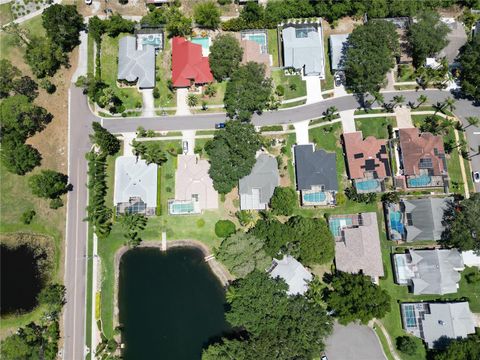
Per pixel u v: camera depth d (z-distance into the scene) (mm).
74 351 97125
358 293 88688
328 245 94688
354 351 95625
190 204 101438
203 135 106000
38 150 105250
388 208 100250
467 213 92562
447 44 101812
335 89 107375
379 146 101562
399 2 107438
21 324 98062
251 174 100062
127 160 102188
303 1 108188
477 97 101812
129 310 100562
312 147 102312
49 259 101188
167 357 99312
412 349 92375
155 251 102125
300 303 90250
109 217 101938
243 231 100688
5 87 103375
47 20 103250
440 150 101438
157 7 111125
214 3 112125
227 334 99562
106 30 108562
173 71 106062
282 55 108562
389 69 100688
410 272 96750
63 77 108562
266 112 107062
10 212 102812
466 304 94375
